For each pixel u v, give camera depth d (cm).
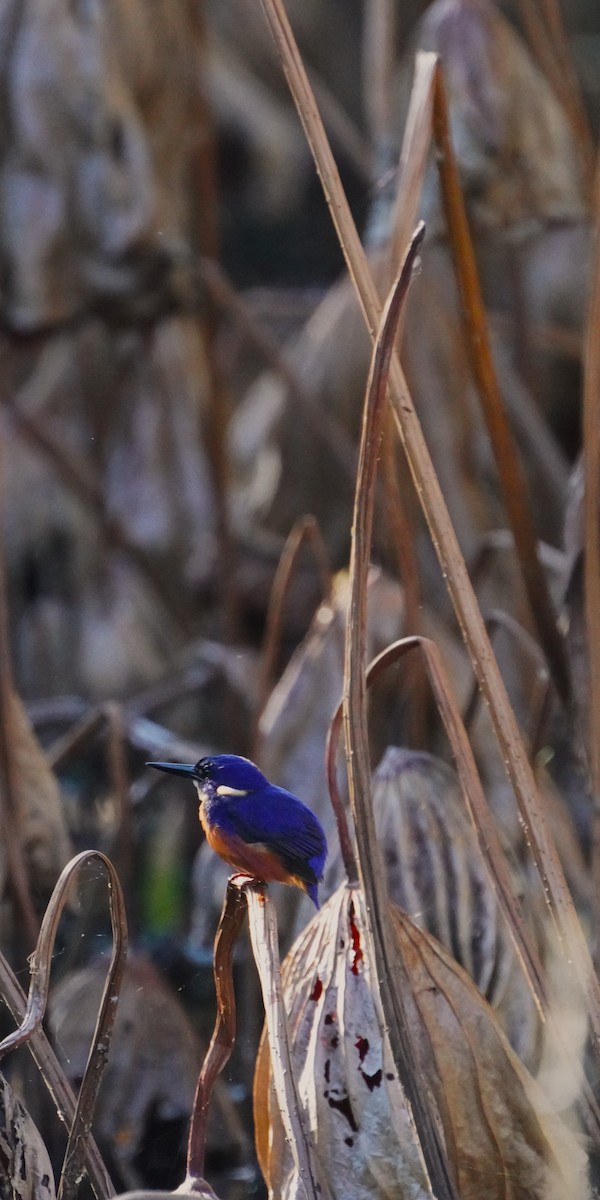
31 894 1361
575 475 1354
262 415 2688
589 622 1340
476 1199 1312
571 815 1422
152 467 2116
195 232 1812
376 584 1398
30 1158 1312
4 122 1584
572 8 3362
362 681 1305
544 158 1408
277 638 1410
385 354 1307
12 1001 1316
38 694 1998
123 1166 1369
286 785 1381
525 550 1352
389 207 1443
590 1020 1316
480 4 1409
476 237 1414
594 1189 1330
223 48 3744
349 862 1319
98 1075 1310
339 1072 1312
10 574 2028
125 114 1582
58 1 1570
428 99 1337
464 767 1320
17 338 1692
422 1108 1303
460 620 1320
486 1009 1316
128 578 2066
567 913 1316
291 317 2562
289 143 3722
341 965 1315
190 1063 1375
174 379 2098
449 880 1337
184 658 1964
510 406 1755
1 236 1599
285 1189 1316
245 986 1395
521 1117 1313
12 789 1355
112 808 1473
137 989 1376
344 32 4094
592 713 1341
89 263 1608
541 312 2252
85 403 2080
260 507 2197
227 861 1312
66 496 2025
